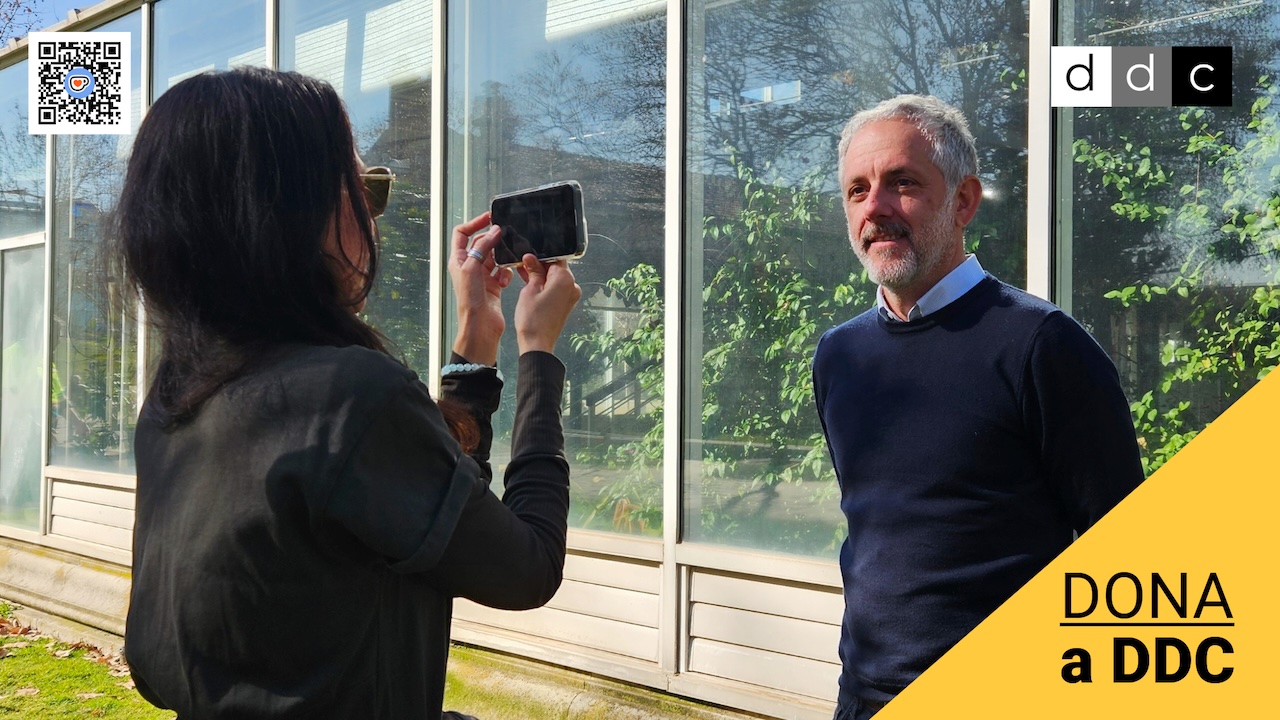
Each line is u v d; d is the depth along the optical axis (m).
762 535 3.63
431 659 1.14
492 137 4.54
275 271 1.11
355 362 1.08
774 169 3.64
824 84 3.51
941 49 3.23
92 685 4.97
